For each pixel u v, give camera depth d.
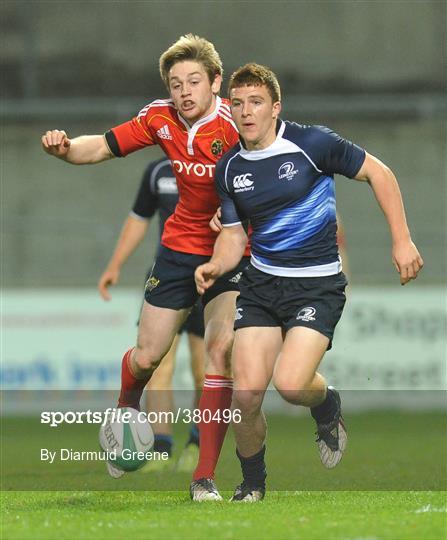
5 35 98.69
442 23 98.81
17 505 22.36
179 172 24.11
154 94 98.94
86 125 93.25
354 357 66.81
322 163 22.14
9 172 90.69
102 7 99.75
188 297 24.84
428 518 18.92
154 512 20.17
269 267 22.34
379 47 98.69
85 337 67.44
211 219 24.47
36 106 92.75
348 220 86.75
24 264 87.69
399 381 66.94
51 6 99.50
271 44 98.81
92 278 87.44
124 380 25.64
